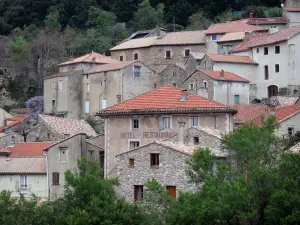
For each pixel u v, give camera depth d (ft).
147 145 387.34
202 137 412.77
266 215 321.52
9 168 500.74
